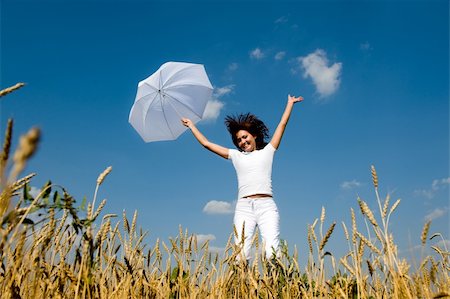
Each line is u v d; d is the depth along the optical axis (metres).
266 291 2.98
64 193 1.79
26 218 1.72
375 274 2.54
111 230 2.57
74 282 1.99
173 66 6.86
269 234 4.70
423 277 2.31
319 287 2.68
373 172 2.28
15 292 1.91
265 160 5.09
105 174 1.90
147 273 2.95
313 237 2.70
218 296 2.86
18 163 0.70
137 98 6.89
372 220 2.26
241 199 5.01
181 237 3.04
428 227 2.24
